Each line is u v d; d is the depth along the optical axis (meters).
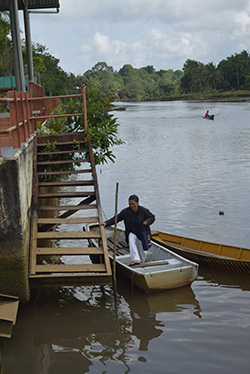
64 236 7.85
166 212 13.25
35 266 7.14
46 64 77.31
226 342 6.12
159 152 28.02
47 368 5.59
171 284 7.86
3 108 16.83
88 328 6.66
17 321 6.94
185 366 5.56
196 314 7.05
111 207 14.08
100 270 7.25
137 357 5.80
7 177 6.33
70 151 10.27
